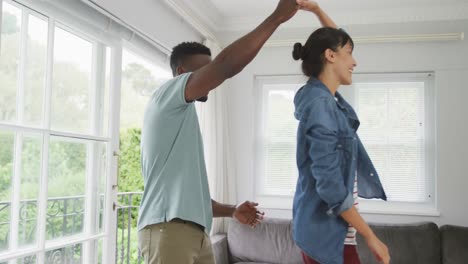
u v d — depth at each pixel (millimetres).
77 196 2168
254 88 4395
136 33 2785
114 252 2459
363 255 3344
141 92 8188
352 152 1370
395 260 3330
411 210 3924
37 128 1863
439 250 3365
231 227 3773
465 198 3787
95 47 2367
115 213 2480
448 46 3902
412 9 3820
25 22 1812
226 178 4133
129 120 8102
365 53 4070
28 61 1829
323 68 1438
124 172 7117
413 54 3973
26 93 1814
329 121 1316
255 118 4371
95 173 2326
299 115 1426
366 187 1540
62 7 2021
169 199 1384
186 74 1371
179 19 3492
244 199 4234
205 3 3754
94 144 2324
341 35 1440
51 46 1957
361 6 3814
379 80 4113
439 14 3805
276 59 4285
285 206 4164
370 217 3947
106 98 2465
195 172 1424
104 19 2396
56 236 2002
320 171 1271
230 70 1208
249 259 3615
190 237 1386
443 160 3850
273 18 1168
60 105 2053
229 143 4266
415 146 4016
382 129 4078
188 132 1432
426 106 4023
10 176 1716
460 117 3846
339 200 1270
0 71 1676
